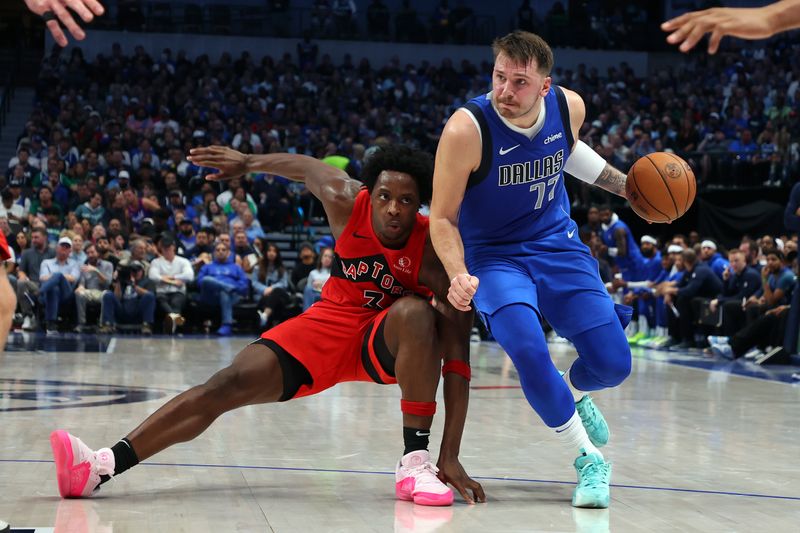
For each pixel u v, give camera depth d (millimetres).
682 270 11297
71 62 19562
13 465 3445
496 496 3090
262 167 3381
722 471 3574
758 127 19688
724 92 21453
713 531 2617
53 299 11633
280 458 3715
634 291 11570
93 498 2943
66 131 17266
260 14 21891
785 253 9758
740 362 9102
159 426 3004
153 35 21328
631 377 7469
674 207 3324
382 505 2920
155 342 10523
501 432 4520
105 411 4977
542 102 3029
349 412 5164
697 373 7898
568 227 3244
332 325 3160
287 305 12406
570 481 3357
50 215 12953
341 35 22234
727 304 9969
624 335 3121
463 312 3113
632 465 3693
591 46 23016
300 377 3123
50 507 2805
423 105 20781
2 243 2584
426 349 2988
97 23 21062
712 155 15133
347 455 3809
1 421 4562
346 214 3137
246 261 12773
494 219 3131
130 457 2994
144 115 18328
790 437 4465
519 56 2869
